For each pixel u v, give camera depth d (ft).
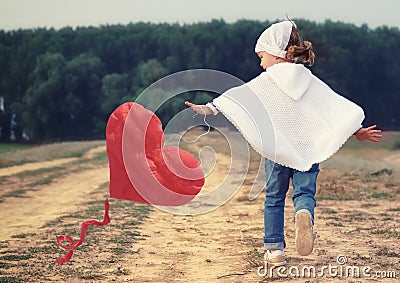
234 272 18.67
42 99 309.42
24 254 23.27
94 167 99.50
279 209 18.02
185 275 18.75
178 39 342.03
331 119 16.90
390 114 317.83
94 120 311.88
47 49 351.46
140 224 31.65
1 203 46.91
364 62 315.37
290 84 16.85
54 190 58.65
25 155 125.80
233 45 337.11
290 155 16.60
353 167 68.54
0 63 346.74
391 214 31.99
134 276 18.81
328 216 31.45
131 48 350.84
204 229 29.35
